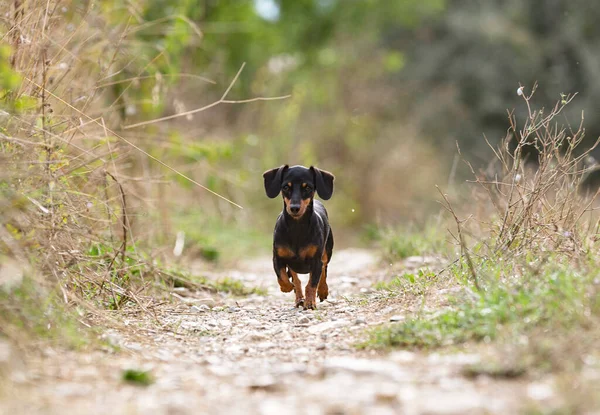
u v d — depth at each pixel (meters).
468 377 6.71
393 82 43.00
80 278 10.13
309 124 34.25
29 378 6.79
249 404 6.22
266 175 11.52
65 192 9.73
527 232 10.41
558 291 7.95
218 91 27.66
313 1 38.16
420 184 34.94
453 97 42.47
